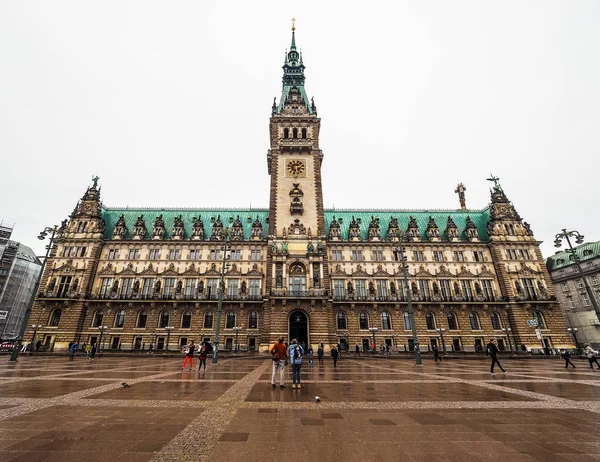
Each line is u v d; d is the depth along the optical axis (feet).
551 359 163.32
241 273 230.27
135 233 243.40
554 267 320.09
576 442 28.40
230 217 263.70
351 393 53.98
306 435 30.45
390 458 24.76
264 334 199.82
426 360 153.28
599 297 273.54
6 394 50.29
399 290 231.71
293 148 253.24
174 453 25.62
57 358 147.54
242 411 40.19
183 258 236.02
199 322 216.54
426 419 36.42
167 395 50.67
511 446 27.40
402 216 276.82
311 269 214.90
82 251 231.50
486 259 244.22
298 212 235.40
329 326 201.87
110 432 30.99
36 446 26.86
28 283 351.46
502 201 260.01
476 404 44.73
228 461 24.12
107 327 213.87
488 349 90.07
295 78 308.60
